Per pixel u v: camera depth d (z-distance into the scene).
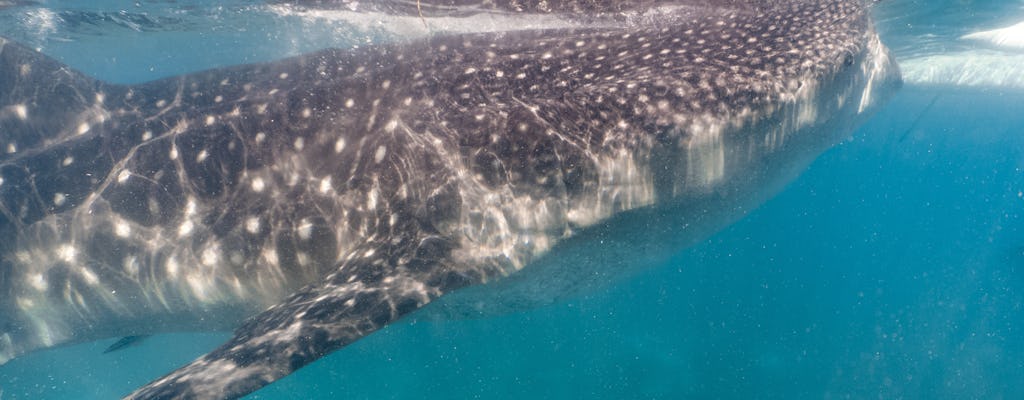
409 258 4.14
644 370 9.77
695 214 5.14
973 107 17.86
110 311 5.04
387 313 3.58
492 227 4.26
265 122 5.13
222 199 4.87
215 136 5.11
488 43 5.86
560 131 4.39
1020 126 24.42
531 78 5.11
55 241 4.90
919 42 10.45
